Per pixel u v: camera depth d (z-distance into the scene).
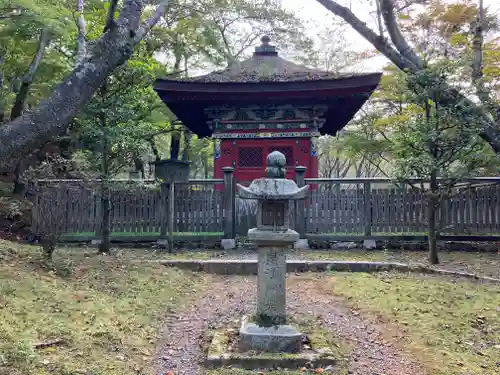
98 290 5.52
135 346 4.22
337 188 9.28
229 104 12.63
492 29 12.36
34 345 3.68
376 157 25.22
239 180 12.76
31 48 12.80
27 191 8.95
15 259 6.05
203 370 3.84
